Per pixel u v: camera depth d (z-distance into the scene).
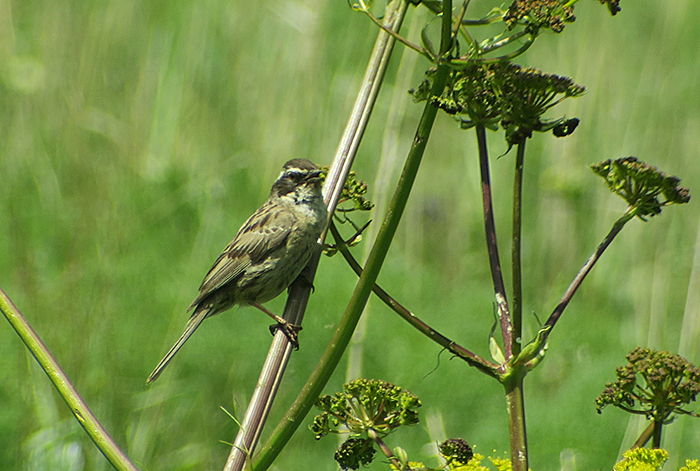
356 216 12.89
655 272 10.61
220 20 13.77
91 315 10.07
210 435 9.72
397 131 9.74
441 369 10.60
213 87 13.56
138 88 13.27
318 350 10.95
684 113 12.83
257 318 11.18
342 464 4.29
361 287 4.03
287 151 13.27
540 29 4.01
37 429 9.20
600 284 12.48
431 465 9.08
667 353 4.39
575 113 13.30
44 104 12.43
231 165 13.12
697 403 9.52
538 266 13.00
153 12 13.63
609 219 12.80
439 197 13.89
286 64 13.68
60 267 11.11
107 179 12.10
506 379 4.09
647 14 13.59
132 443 9.30
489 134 13.80
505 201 13.56
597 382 9.88
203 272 11.40
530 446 9.41
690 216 12.27
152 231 11.90
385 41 5.14
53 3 13.28
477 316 11.43
